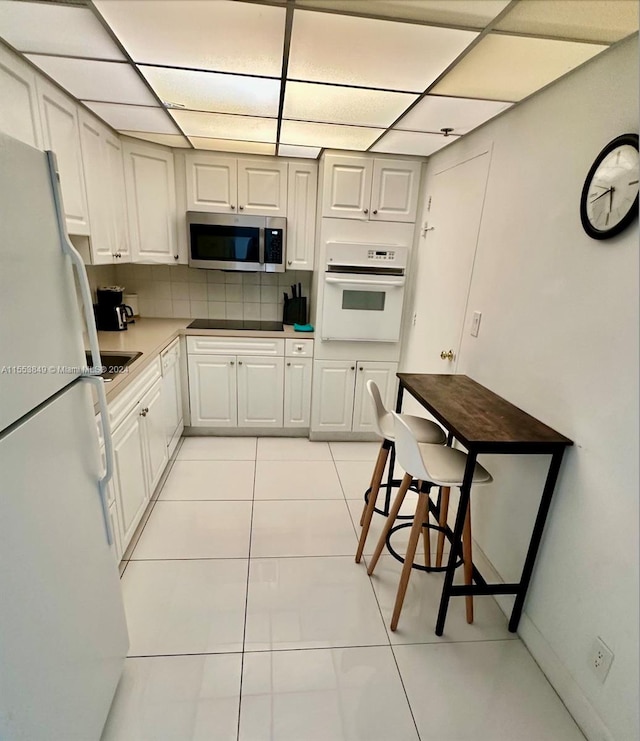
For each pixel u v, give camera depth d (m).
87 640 1.13
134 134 2.57
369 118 2.04
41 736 0.91
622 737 1.20
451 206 2.41
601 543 1.28
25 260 0.85
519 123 1.75
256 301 3.54
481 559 2.01
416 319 2.97
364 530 2.03
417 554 2.13
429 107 1.84
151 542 2.12
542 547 1.56
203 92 1.82
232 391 3.24
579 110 1.40
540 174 1.60
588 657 1.33
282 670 1.49
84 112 2.09
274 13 1.19
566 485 1.44
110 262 2.52
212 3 1.15
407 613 1.76
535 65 1.40
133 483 2.01
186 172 2.93
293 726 1.32
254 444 3.27
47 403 0.94
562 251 1.47
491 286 1.95
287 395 3.29
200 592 1.82
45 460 0.92
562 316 1.47
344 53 1.40
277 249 3.05
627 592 1.19
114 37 1.35
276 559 2.04
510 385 1.79
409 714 1.37
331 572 1.97
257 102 1.90
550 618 1.51
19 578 0.83
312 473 2.87
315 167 3.02
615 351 1.23
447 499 1.87
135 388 2.04
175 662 1.50
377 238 2.94
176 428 3.01
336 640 1.62
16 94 1.51
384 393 3.29
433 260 2.67
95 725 1.17
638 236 1.15
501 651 1.61
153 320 3.38
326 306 2.98
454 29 1.23
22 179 0.84
